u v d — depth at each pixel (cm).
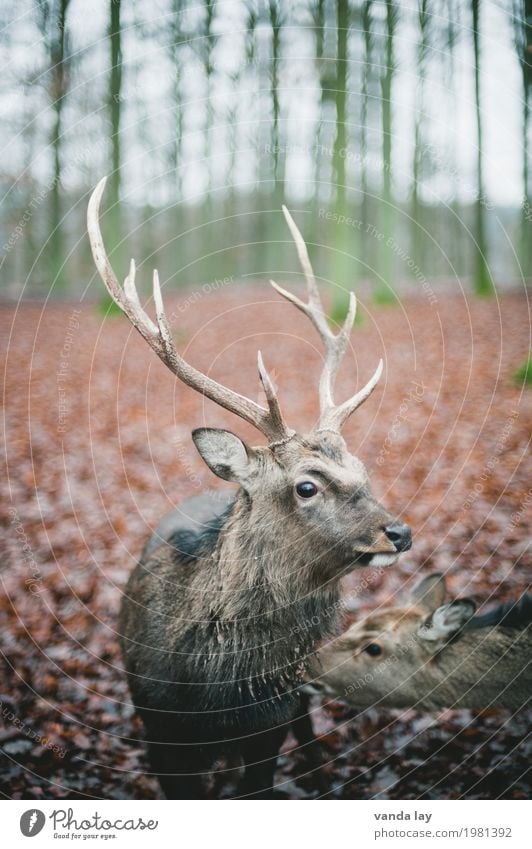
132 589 340
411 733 378
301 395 905
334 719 391
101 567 535
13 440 775
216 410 868
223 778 358
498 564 503
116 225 1336
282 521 292
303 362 1046
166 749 300
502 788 342
